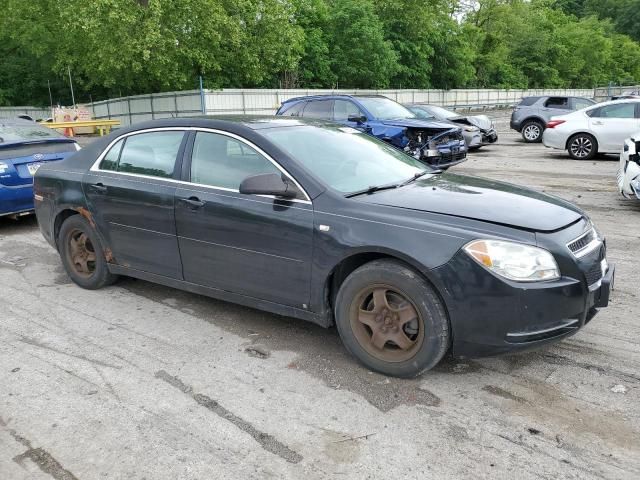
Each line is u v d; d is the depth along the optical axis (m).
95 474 2.62
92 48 30.38
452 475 2.56
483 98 51.91
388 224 3.29
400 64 44.75
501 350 3.11
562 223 3.29
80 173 4.92
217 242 3.98
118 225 4.62
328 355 3.76
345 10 39.72
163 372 3.58
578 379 3.38
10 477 2.62
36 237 7.35
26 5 35.09
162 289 5.12
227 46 32.12
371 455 2.72
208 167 4.09
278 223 3.64
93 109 38.56
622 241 6.38
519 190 3.90
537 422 2.96
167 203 4.22
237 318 4.42
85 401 3.25
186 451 2.78
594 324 4.16
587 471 2.57
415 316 3.26
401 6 44.44
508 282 3.01
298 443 2.82
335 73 40.56
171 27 29.00
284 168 3.72
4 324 4.41
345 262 3.49
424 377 3.43
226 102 31.59
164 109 33.09
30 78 44.84
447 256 3.09
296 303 3.72
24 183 7.51
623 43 85.50
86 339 4.10
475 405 3.12
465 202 3.46
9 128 8.09
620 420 2.96
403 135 11.05
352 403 3.17
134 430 2.96
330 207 3.50
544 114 19.23
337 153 4.10
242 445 2.82
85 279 5.10
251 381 3.44
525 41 64.19
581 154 13.90
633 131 13.25
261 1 32.28
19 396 3.32
